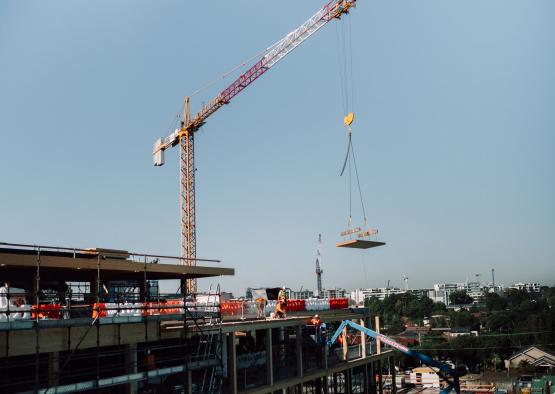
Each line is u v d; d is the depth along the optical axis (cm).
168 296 3912
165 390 3353
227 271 3969
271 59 10719
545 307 19462
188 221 12069
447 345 13388
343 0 9025
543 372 11938
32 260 2783
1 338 2330
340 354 5284
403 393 8150
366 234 3600
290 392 4306
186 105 12494
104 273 3575
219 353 3531
